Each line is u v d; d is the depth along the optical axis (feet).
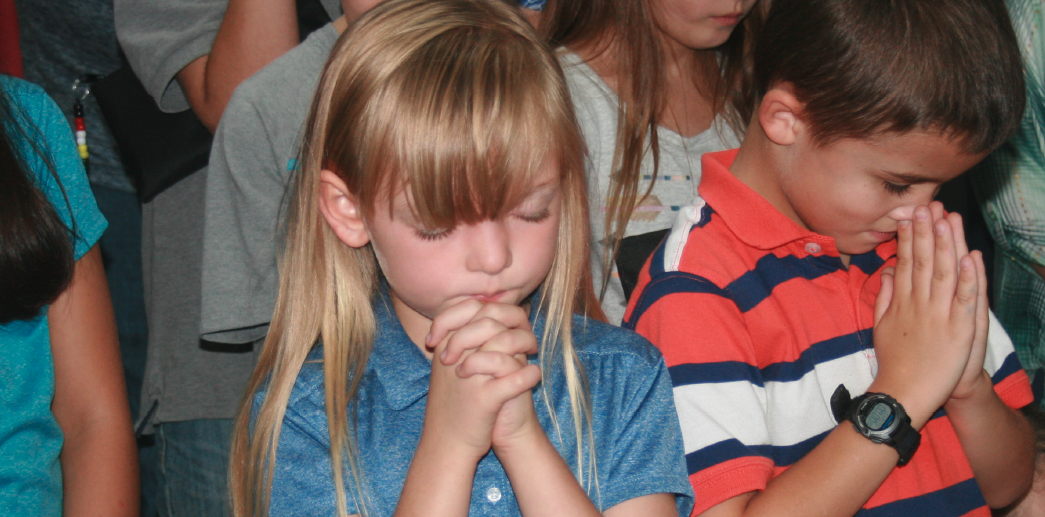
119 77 6.72
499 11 3.96
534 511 3.51
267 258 5.86
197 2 6.59
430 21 3.77
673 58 6.09
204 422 6.26
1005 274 7.23
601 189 5.59
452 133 3.33
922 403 4.25
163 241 6.51
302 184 4.12
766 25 4.79
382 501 3.78
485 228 3.42
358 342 4.09
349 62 3.79
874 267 4.95
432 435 3.56
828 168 4.34
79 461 4.55
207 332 5.80
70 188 4.73
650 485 3.78
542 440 3.59
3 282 4.21
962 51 4.00
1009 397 5.16
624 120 5.61
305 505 3.78
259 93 5.91
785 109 4.47
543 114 3.52
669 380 4.08
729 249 4.64
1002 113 4.05
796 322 4.54
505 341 3.41
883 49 4.04
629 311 4.81
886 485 4.50
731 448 4.07
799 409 4.44
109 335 4.84
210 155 6.04
